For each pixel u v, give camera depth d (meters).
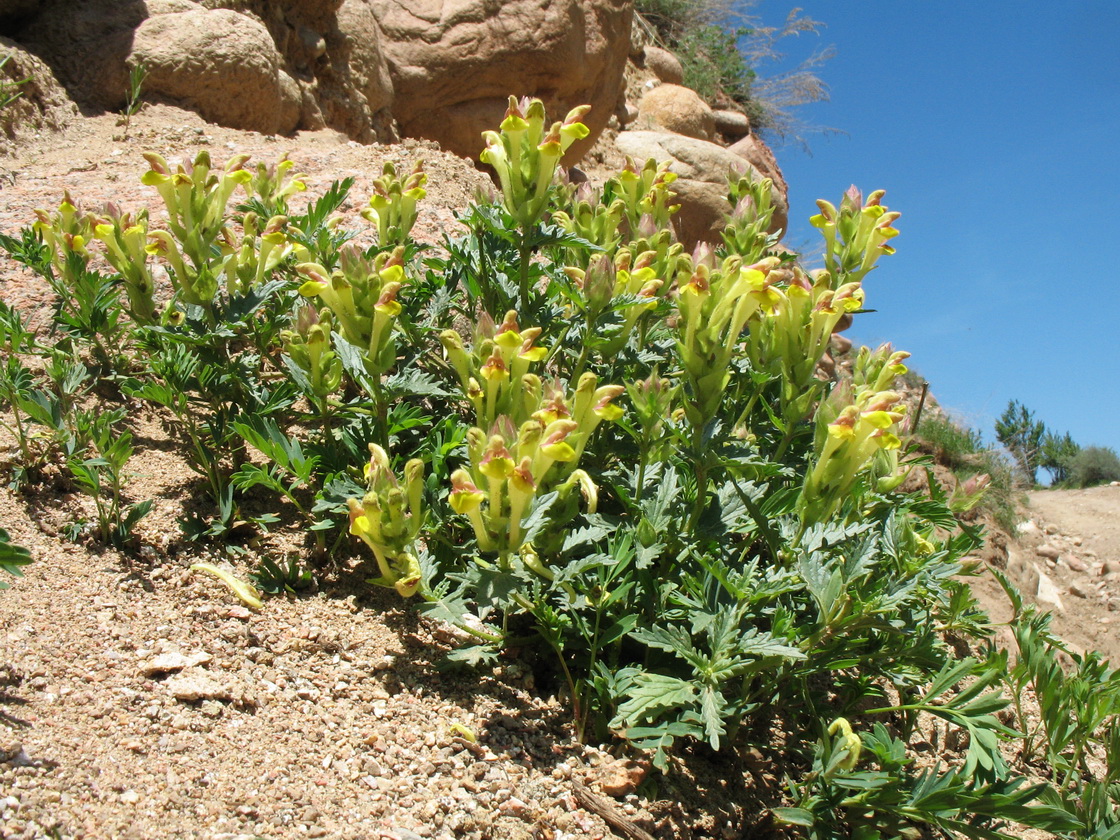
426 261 3.62
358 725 2.47
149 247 3.13
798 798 2.74
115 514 2.96
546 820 2.36
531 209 3.16
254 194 4.24
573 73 9.18
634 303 3.03
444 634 2.88
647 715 2.61
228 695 2.41
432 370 3.61
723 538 2.85
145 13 6.48
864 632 3.11
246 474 2.94
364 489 2.85
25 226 4.26
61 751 2.06
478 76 8.88
